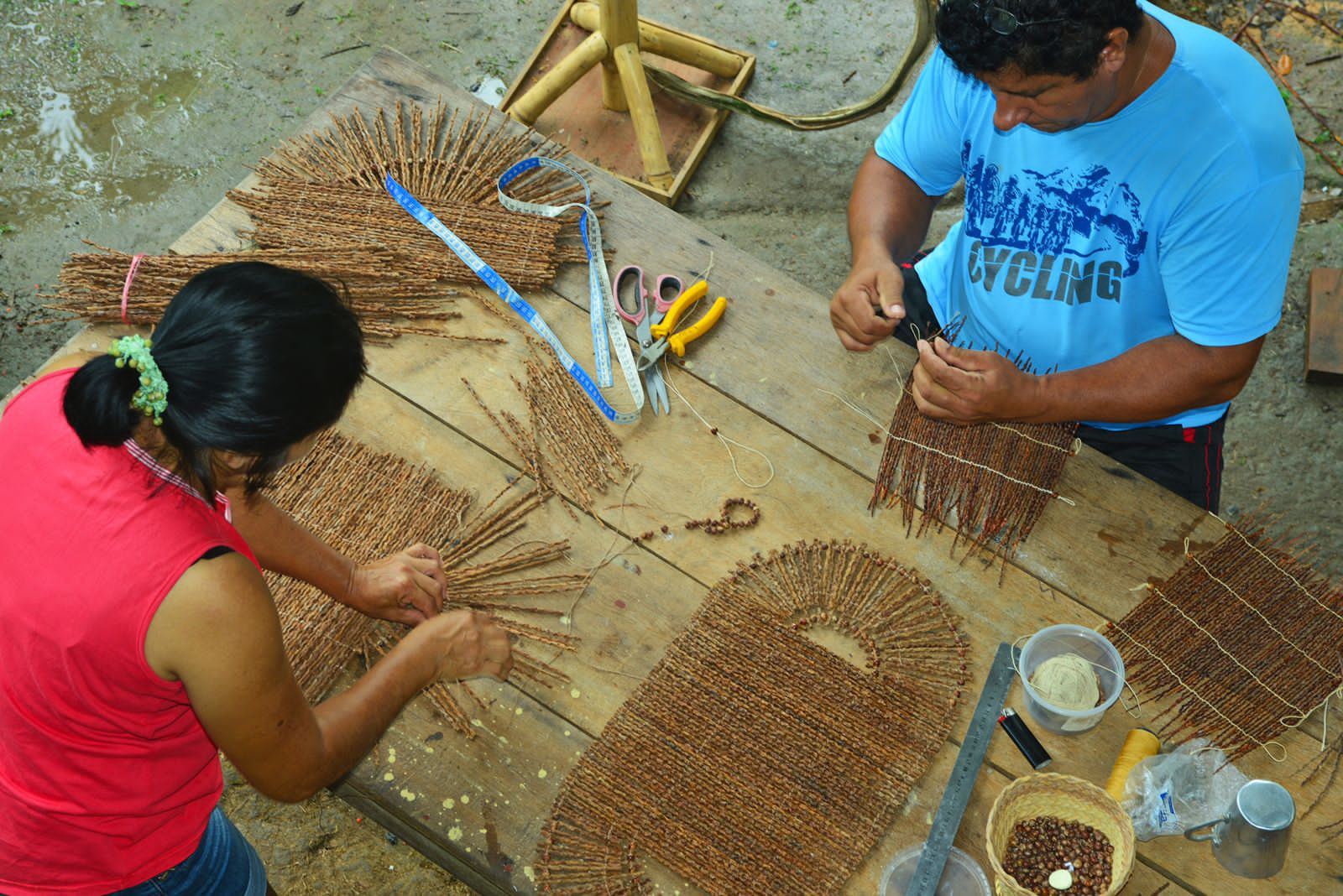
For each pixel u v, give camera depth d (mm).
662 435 2094
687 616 1903
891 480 2035
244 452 1173
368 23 4254
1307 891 1651
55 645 1254
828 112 3990
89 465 1248
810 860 1670
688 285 2262
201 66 4156
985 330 2357
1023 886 1595
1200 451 2330
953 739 1786
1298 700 1781
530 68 3799
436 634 1633
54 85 4105
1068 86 1647
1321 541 3338
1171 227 1972
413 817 1721
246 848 1841
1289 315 3684
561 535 1990
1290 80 4062
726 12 4266
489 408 2131
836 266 3816
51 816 1453
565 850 1688
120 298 2150
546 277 2256
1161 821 1687
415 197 2320
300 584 1912
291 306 1147
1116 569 1938
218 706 1272
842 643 1877
